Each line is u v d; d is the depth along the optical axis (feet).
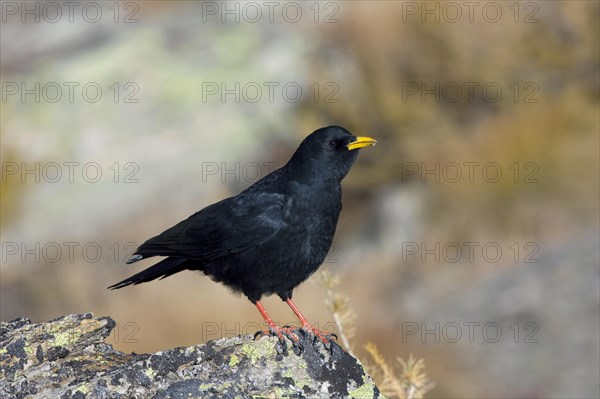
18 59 91.86
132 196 70.59
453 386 45.19
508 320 49.55
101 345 24.40
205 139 73.87
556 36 64.80
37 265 65.92
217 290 55.11
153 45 88.33
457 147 62.03
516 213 58.18
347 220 62.49
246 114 75.10
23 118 82.33
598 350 45.39
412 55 66.59
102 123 80.23
